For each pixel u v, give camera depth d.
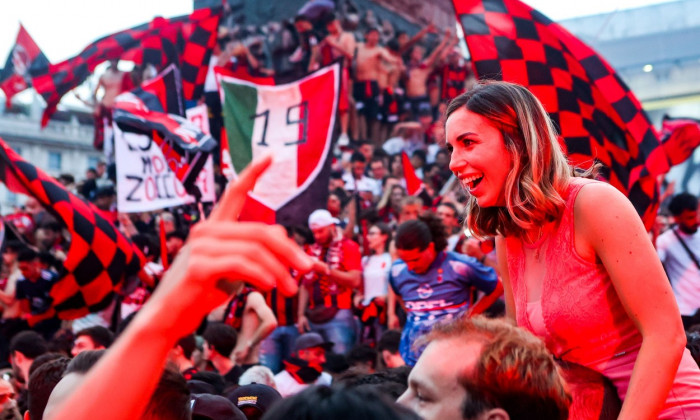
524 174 2.07
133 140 7.12
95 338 5.20
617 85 4.18
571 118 4.14
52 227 9.80
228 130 6.87
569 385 2.12
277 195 6.70
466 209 2.34
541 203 2.05
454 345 1.46
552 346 2.16
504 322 1.56
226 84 6.91
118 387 0.75
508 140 2.09
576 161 4.10
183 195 7.06
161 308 0.74
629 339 2.06
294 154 6.72
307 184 6.68
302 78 6.80
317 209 6.66
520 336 1.49
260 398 2.85
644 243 1.96
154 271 6.94
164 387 1.61
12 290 7.63
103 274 5.94
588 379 2.10
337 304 7.00
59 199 5.74
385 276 7.17
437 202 7.76
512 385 1.39
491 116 2.08
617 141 4.18
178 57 8.48
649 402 1.87
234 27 16.28
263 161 0.75
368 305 7.06
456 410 1.41
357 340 7.05
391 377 2.92
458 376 1.41
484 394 1.39
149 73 14.14
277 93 6.82
